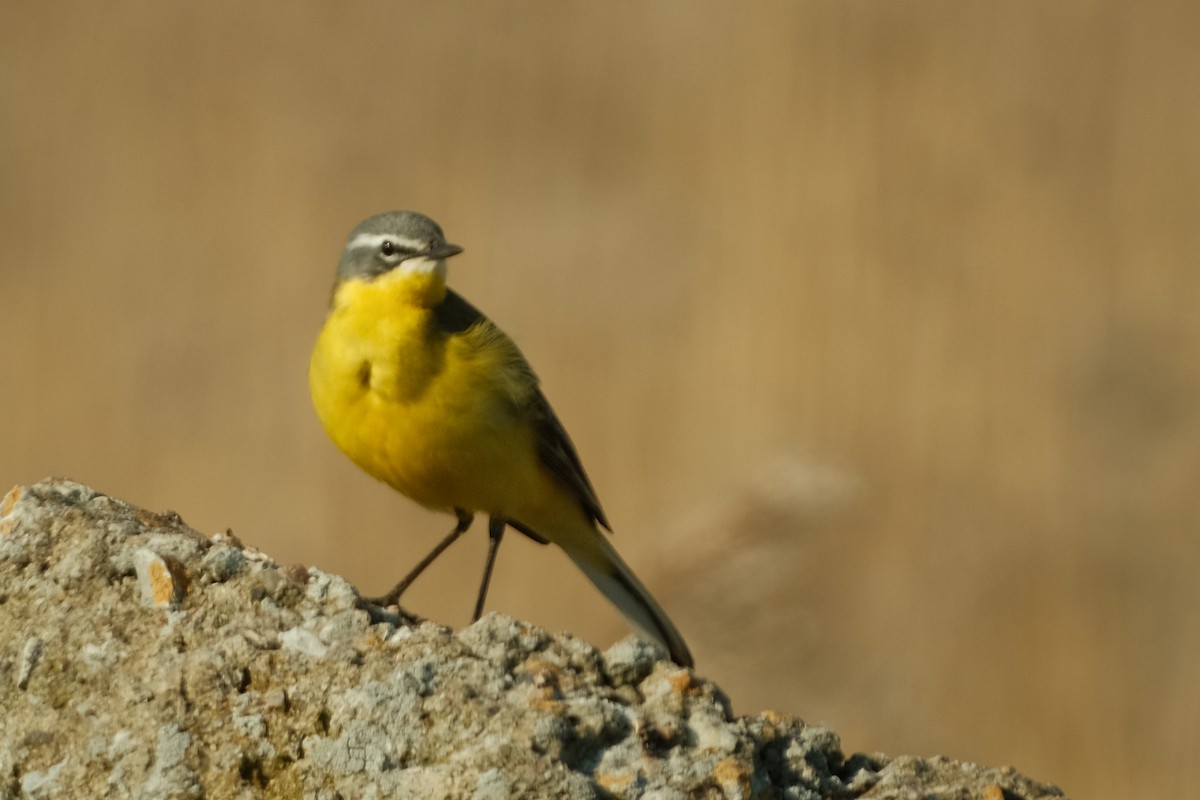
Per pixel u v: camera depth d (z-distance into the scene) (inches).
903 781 259.8
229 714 241.3
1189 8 879.7
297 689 243.8
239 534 677.3
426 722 239.3
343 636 253.1
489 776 230.7
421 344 394.6
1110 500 693.9
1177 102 862.5
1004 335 750.5
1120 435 713.0
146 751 238.2
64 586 256.7
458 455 402.0
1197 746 605.3
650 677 261.6
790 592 468.1
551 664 257.6
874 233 778.2
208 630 252.1
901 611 634.2
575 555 446.6
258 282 785.6
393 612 313.7
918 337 742.5
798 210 790.5
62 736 242.4
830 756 265.3
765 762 255.9
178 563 259.1
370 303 398.3
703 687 260.5
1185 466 706.2
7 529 263.6
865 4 862.5
